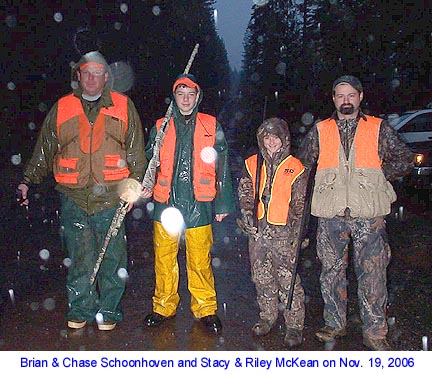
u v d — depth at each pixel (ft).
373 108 79.61
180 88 16.61
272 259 16.42
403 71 77.25
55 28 66.18
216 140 17.12
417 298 20.16
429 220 34.01
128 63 94.68
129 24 89.04
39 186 46.80
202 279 17.54
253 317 18.40
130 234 30.58
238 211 37.76
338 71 83.56
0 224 32.24
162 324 17.71
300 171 15.92
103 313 17.21
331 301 16.20
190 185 17.06
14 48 64.39
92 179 16.55
